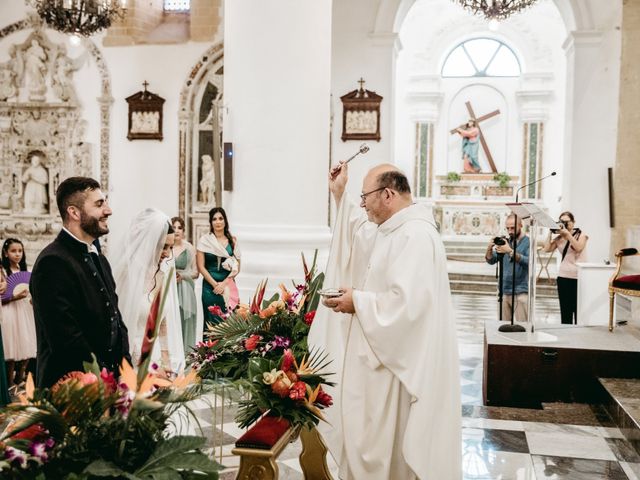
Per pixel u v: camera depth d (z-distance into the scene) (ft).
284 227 20.27
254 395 10.53
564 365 20.29
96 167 47.67
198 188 47.01
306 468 12.96
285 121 20.15
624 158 42.11
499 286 27.22
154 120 46.52
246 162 20.43
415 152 67.82
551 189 65.92
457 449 11.37
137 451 6.89
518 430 18.02
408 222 11.53
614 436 17.44
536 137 65.77
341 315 12.50
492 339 21.16
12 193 48.96
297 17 20.08
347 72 43.32
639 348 20.18
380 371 11.27
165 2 48.73
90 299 10.61
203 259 23.76
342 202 13.17
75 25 37.06
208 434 16.47
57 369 10.25
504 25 66.44
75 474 6.36
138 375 6.77
